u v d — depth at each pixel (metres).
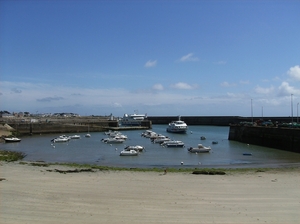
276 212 18.14
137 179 27.44
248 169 36.25
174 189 23.38
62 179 26.91
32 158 50.19
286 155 52.88
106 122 147.12
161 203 19.70
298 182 26.39
